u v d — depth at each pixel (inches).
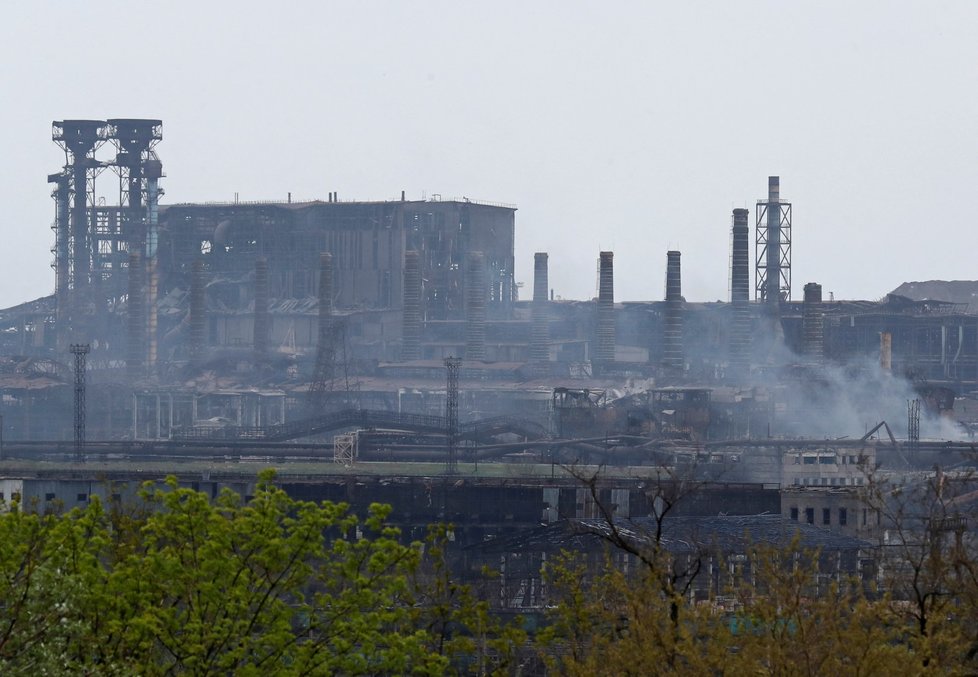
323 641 6565.0
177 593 6574.8
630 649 6412.4
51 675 5723.4
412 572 6781.5
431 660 6614.2
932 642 6348.4
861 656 5959.6
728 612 7293.3
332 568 6776.6
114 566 6771.7
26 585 5861.2
